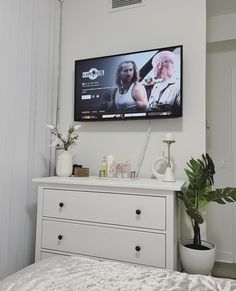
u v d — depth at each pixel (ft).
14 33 5.77
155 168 6.26
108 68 6.72
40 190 5.71
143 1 6.77
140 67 6.37
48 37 7.00
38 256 5.62
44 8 6.83
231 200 5.10
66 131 7.42
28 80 6.24
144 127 6.58
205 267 4.96
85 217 5.28
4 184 5.55
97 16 7.27
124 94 6.50
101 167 6.56
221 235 8.79
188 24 6.29
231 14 8.47
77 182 5.27
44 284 2.54
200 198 5.41
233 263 8.51
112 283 2.58
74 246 5.33
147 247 4.79
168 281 2.65
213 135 9.06
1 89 5.43
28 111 6.25
